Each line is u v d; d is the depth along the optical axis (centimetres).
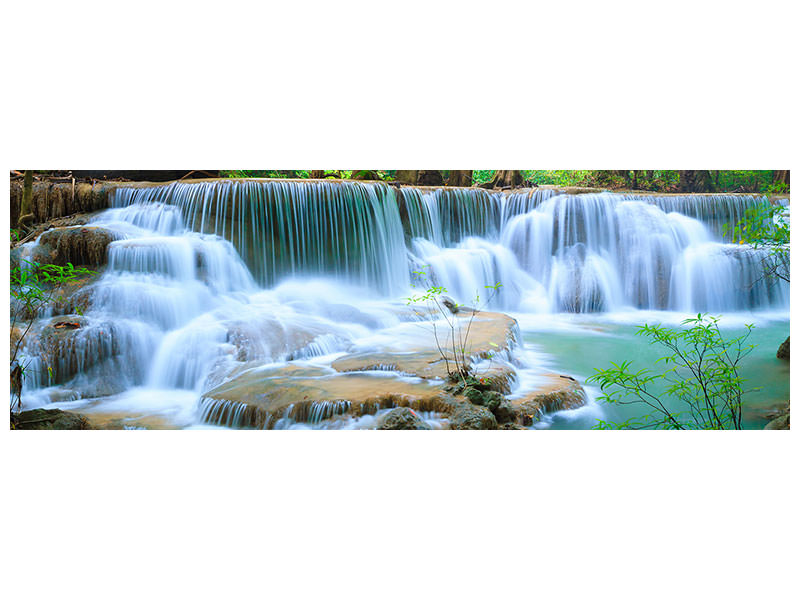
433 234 1202
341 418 514
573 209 1231
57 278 723
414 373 594
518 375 660
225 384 609
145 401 643
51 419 545
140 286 798
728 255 1157
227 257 933
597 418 576
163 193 1002
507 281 1223
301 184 1034
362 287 1071
